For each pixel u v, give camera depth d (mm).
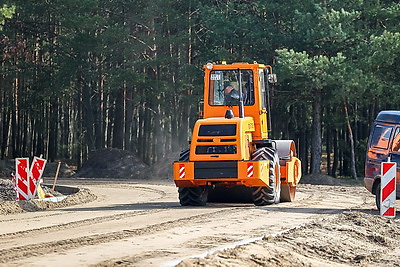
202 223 33688
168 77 129625
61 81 124562
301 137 131250
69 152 164625
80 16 121312
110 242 26156
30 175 48469
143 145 143500
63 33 129875
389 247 30578
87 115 128375
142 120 140750
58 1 122375
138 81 119625
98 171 114625
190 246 25031
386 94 108750
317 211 42438
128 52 121875
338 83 100562
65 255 22531
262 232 30234
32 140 153375
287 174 49344
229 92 47938
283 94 113188
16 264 20578
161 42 120562
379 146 44125
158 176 109750
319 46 107250
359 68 103812
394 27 109312
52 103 140125
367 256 27250
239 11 120062
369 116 123312
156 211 41219
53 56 123688
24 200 46312
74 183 86562
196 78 119875
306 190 70000
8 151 161625
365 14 110188
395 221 38312
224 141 44250
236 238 27766
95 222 34906
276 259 23156
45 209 45781
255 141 47250
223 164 43875
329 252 27250
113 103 142375
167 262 20859
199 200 45938
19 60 127562
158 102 125125
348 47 108062
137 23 125562
